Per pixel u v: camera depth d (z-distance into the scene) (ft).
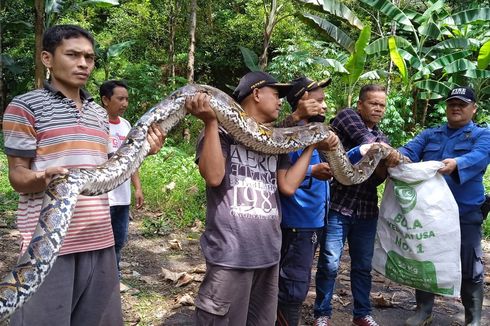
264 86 10.44
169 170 32.22
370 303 15.33
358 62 37.35
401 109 48.42
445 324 14.85
